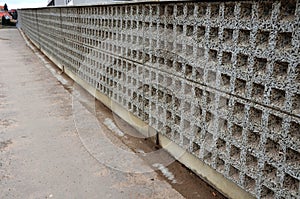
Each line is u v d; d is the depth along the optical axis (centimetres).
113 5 335
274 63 161
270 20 159
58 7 614
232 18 183
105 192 225
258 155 178
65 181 238
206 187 232
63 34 604
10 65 753
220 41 194
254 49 170
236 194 205
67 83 561
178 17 232
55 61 743
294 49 150
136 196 221
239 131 194
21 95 482
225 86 197
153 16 263
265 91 168
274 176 172
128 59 320
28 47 1116
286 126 159
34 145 302
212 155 217
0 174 246
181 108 245
